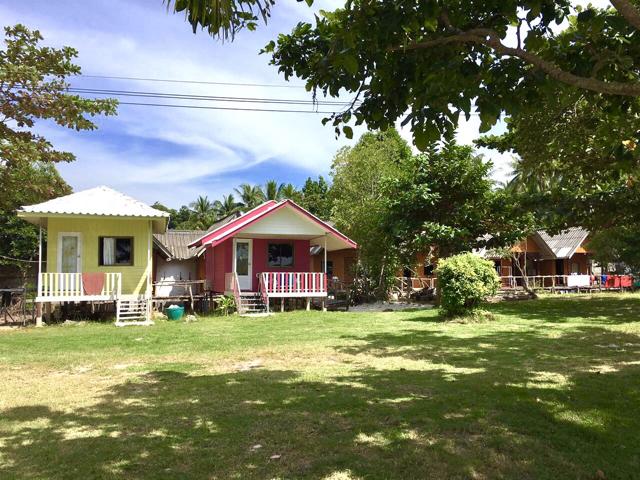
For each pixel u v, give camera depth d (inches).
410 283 1092.5
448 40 183.6
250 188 2359.7
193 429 201.9
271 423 207.0
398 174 918.4
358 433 192.9
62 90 472.1
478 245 866.8
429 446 178.2
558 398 236.5
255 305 764.0
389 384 270.8
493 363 328.5
